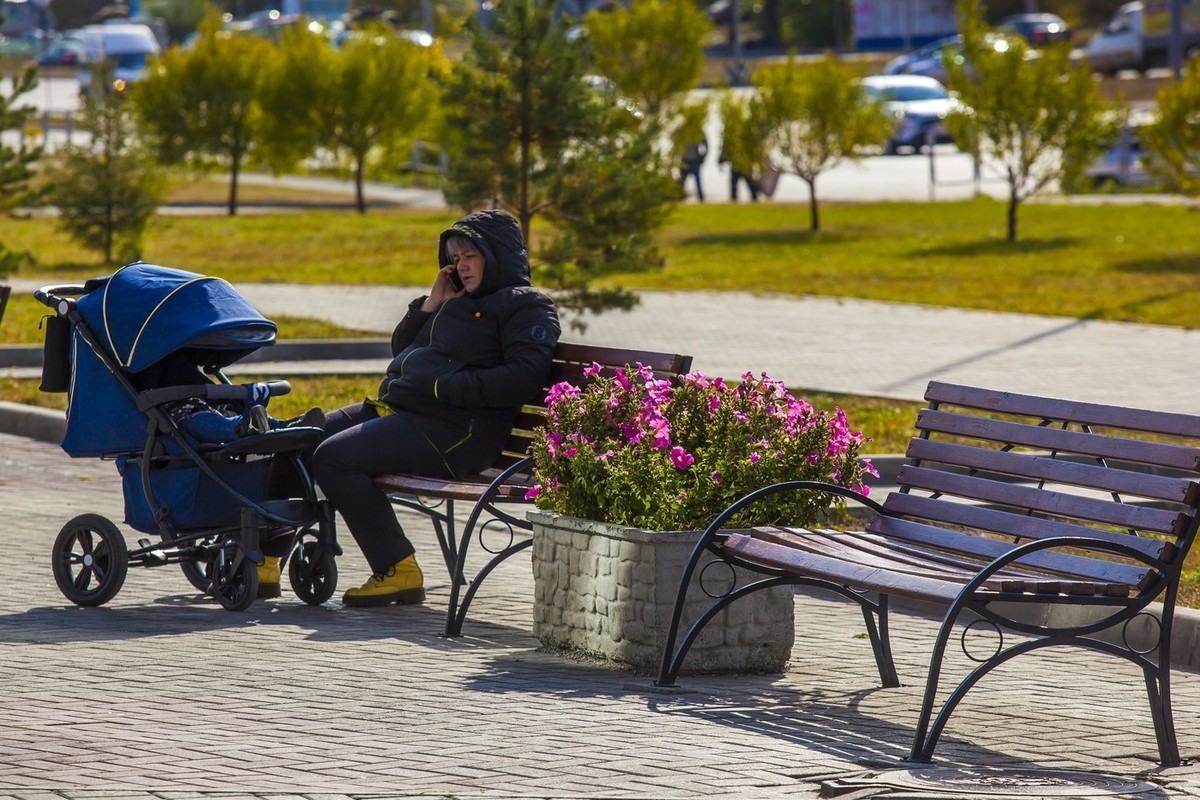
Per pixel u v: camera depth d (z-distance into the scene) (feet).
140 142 150.92
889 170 253.24
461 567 40.63
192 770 28.43
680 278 136.05
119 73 390.83
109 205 146.00
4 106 108.88
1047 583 30.78
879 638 36.91
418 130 211.61
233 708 32.78
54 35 453.17
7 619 41.06
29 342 93.04
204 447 43.14
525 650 39.19
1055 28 364.58
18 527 53.06
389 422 43.93
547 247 85.66
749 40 524.93
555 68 83.46
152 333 43.19
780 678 37.24
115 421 43.60
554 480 39.09
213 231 177.78
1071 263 144.97
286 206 217.97
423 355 44.45
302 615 42.60
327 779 28.02
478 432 44.24
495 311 44.14
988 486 36.29
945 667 38.73
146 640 38.88
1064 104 161.17
